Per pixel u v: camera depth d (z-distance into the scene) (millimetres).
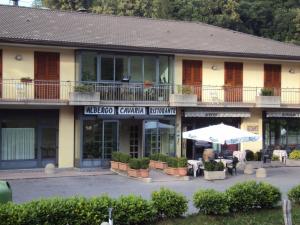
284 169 27844
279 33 55969
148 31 31781
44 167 26172
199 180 22766
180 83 29547
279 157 30891
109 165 26531
